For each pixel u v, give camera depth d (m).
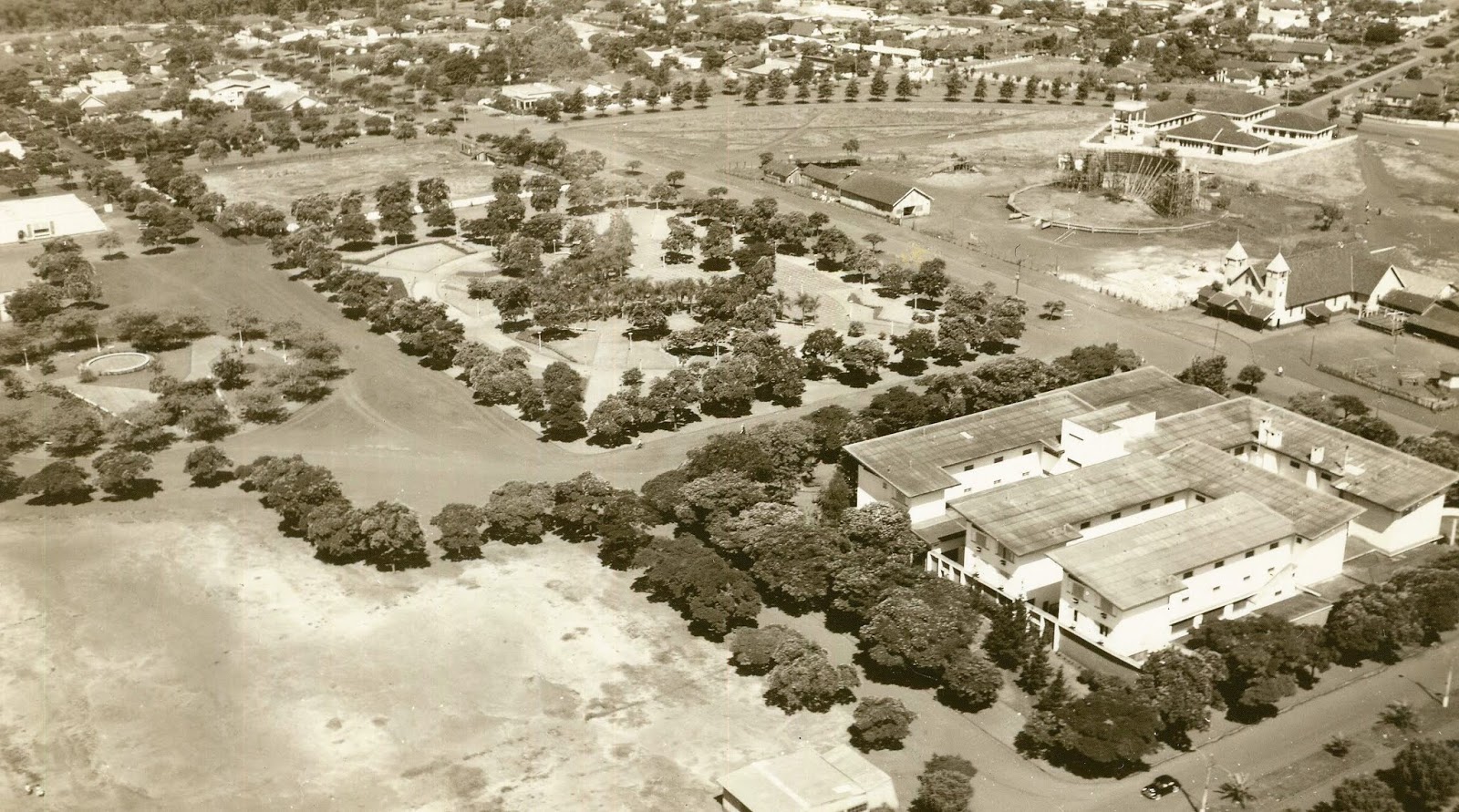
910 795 142.00
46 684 165.50
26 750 152.62
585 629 176.62
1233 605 172.75
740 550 185.00
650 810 140.38
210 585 188.88
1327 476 198.25
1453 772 134.75
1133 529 174.12
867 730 148.50
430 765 149.12
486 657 169.88
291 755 151.12
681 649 172.00
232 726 156.50
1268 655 154.12
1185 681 149.50
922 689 163.75
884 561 176.00
